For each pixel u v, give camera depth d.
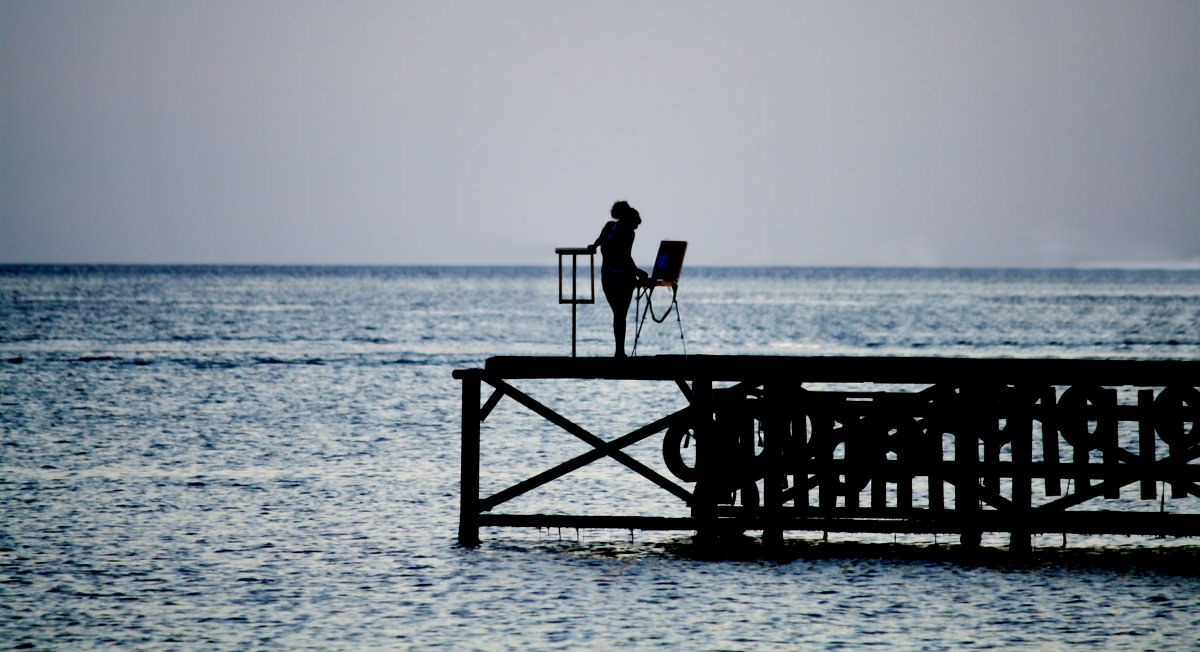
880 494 53.31
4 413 121.38
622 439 55.53
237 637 43.28
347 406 132.38
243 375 172.50
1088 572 53.09
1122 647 41.88
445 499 73.06
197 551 57.28
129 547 57.97
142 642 42.66
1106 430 51.88
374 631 44.06
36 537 60.09
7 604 47.44
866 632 43.84
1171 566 54.28
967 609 46.91
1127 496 74.12
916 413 52.78
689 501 55.25
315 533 61.91
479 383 56.91
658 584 51.06
